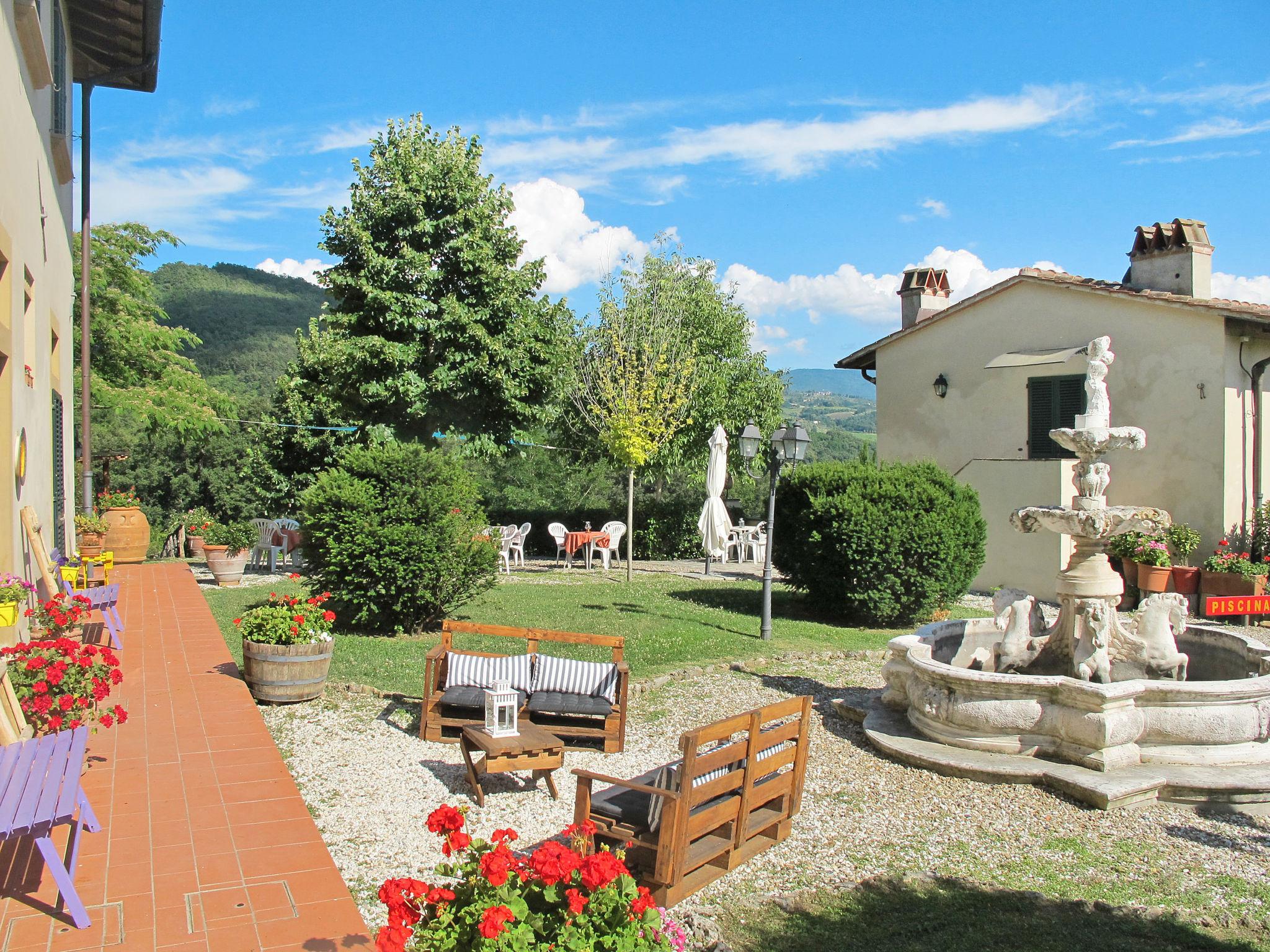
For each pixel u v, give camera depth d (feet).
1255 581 44.55
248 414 149.28
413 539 35.35
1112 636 24.91
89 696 19.03
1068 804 20.35
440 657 23.49
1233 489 47.85
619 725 23.29
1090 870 17.24
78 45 46.16
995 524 54.49
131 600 42.83
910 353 64.75
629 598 49.19
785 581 45.70
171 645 33.04
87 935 12.71
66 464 42.32
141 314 83.20
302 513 37.37
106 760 20.56
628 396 63.36
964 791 21.16
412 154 64.80
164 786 18.92
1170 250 53.01
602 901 9.96
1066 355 52.34
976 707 22.89
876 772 22.56
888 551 40.47
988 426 59.41
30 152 30.58
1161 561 47.24
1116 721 21.36
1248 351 48.70
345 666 30.42
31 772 14.24
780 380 91.61
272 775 19.65
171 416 78.28
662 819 14.56
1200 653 28.48
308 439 83.82
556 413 71.77
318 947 12.49
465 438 66.64
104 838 16.19
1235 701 21.84
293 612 26.91
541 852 10.24
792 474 45.24
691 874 15.60
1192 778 20.71
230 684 27.55
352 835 17.66
